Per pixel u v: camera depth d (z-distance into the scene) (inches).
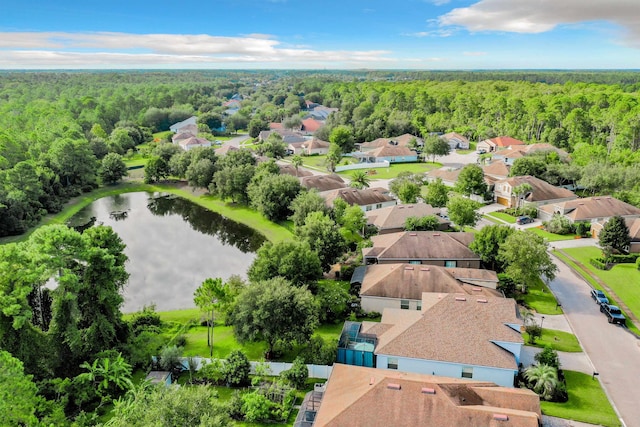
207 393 1267.2
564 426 1489.9
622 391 1679.4
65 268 1813.5
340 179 4648.1
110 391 1768.0
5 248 1681.8
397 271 2348.7
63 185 4891.7
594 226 3309.5
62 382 1646.2
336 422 1321.4
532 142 6914.4
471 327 1781.5
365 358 1818.4
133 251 3425.2
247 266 3159.5
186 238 3754.9
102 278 1891.0
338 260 2883.9
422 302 2062.0
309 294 2046.0
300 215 3348.9
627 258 2839.6
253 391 1715.1
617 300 2388.0
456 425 1280.8
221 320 2351.1
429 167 5944.9
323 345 1893.5
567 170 4439.0
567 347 1967.3
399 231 3341.5
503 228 2667.3
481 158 5851.4
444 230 3432.6
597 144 6112.2
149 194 5142.7
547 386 1610.5
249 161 5000.0
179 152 5743.1
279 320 1893.5
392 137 7775.6
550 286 2561.5
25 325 1707.7
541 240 2453.2
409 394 1365.7
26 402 1309.1
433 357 1699.1
